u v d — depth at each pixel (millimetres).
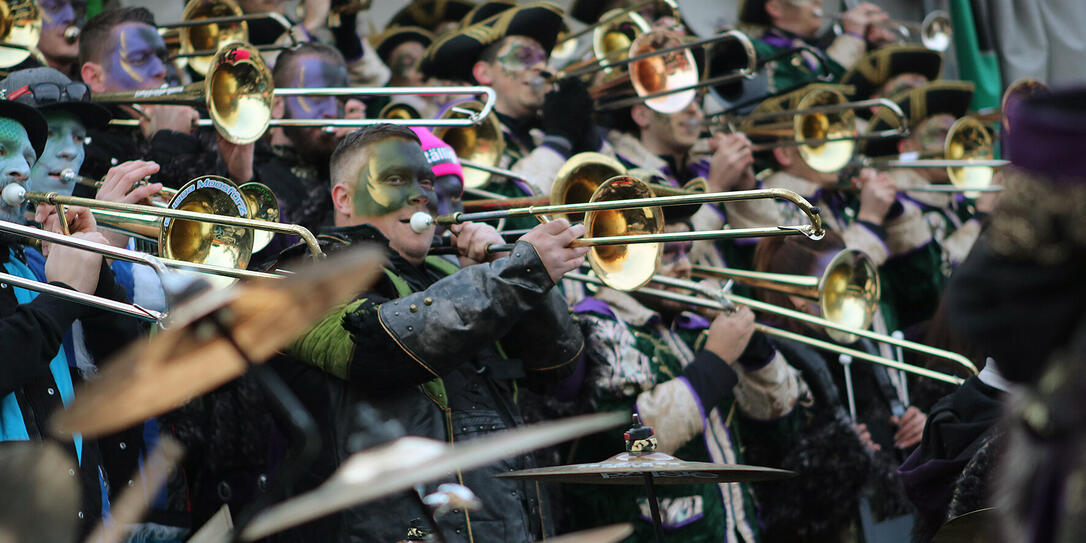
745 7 14797
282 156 9836
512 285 6992
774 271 10656
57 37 10031
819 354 10617
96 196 7809
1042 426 3184
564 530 9039
